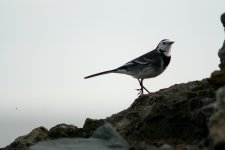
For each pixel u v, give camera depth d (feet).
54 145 30.22
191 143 32.27
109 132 31.17
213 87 36.17
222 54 39.40
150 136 34.78
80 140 30.81
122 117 39.29
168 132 34.55
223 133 26.13
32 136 38.04
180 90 39.17
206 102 34.50
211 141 26.89
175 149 30.71
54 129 38.55
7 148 37.45
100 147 29.76
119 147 30.04
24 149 36.11
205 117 32.91
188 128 34.09
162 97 38.17
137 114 38.11
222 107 27.50
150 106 37.99
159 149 30.22
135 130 35.78
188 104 34.96
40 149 29.58
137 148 30.58
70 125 39.42
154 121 35.29
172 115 34.91
